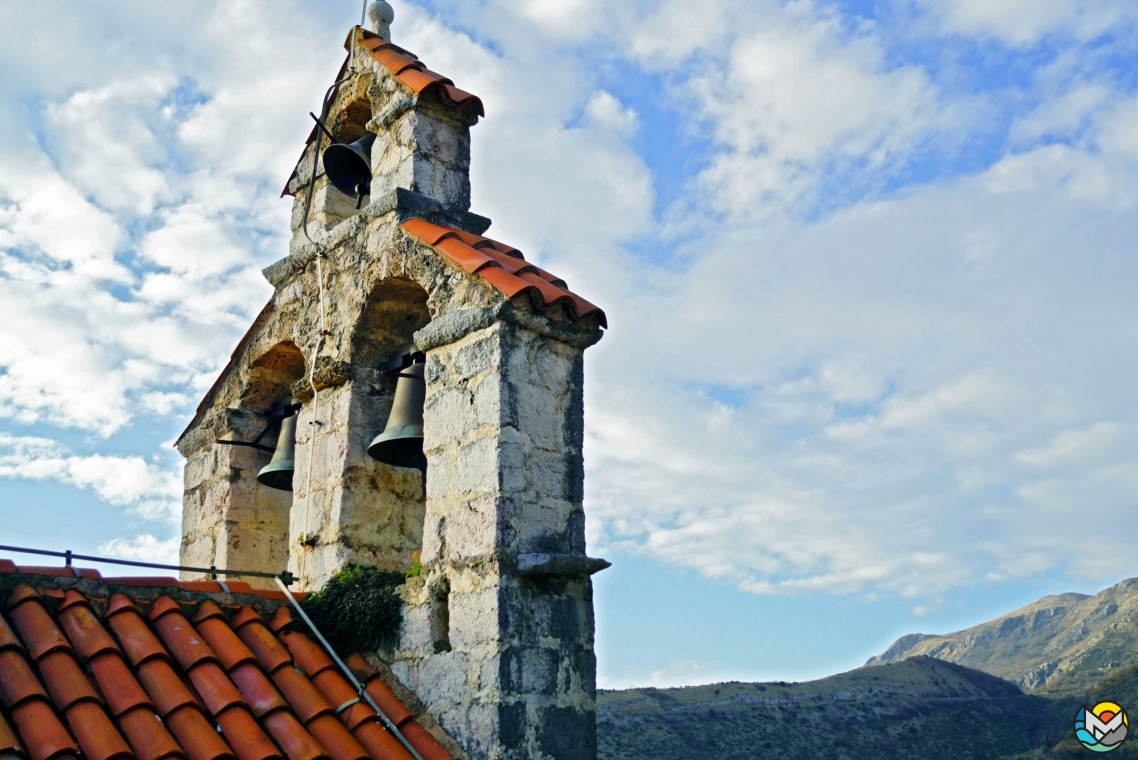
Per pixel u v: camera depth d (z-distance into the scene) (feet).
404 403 26.50
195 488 32.50
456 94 29.09
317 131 31.78
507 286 24.16
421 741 21.98
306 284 30.09
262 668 21.97
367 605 24.21
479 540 22.95
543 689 22.29
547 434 24.26
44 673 19.27
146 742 18.45
